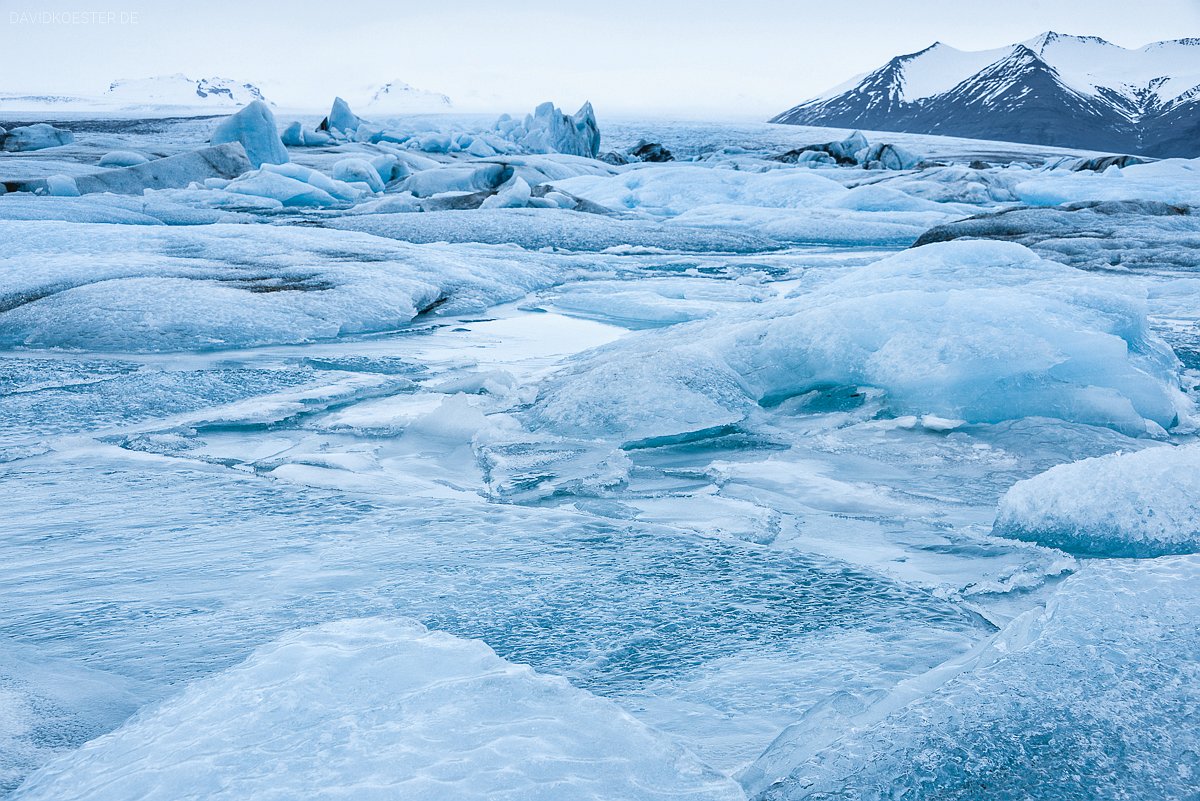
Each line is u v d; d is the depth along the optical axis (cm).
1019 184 2050
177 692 154
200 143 3403
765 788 119
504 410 416
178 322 577
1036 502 263
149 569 224
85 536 249
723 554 238
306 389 448
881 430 387
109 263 719
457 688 133
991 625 200
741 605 204
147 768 114
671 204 1895
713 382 411
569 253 1152
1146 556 240
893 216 1558
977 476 328
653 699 158
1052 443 360
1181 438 376
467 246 1077
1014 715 128
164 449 353
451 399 397
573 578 218
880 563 246
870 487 316
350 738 119
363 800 105
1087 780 115
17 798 115
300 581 215
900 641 186
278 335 587
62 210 1185
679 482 324
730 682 165
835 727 136
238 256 810
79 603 202
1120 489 253
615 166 2819
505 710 127
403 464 343
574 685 164
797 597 210
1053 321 408
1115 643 146
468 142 3244
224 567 225
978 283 505
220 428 387
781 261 1092
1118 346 395
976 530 271
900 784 116
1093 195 1903
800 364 430
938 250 577
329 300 655
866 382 415
